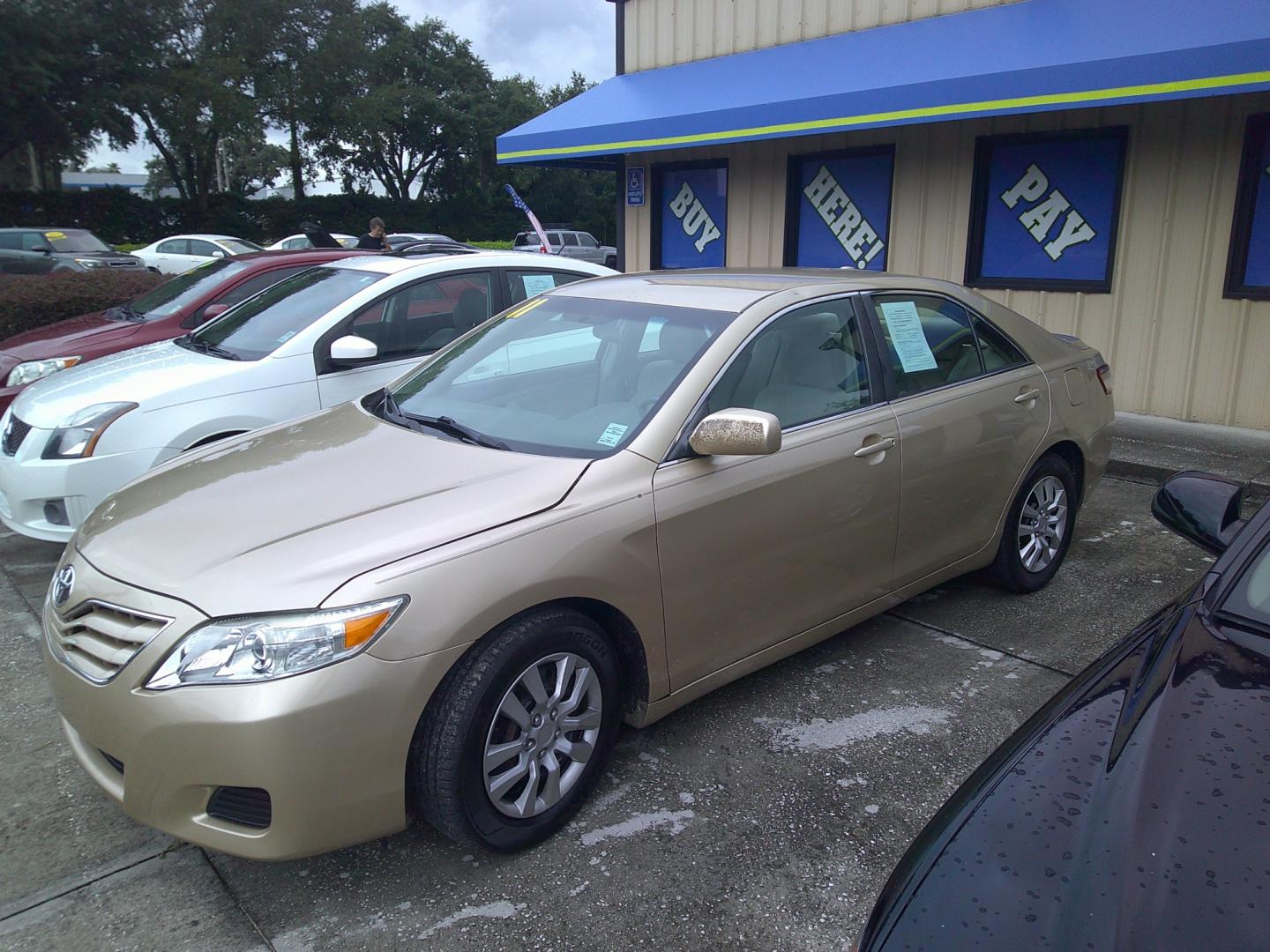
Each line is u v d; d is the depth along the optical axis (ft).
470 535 8.62
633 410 10.50
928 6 28.63
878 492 11.97
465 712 8.39
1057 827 5.30
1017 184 27.78
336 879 9.01
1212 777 5.43
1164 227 25.02
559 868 9.07
